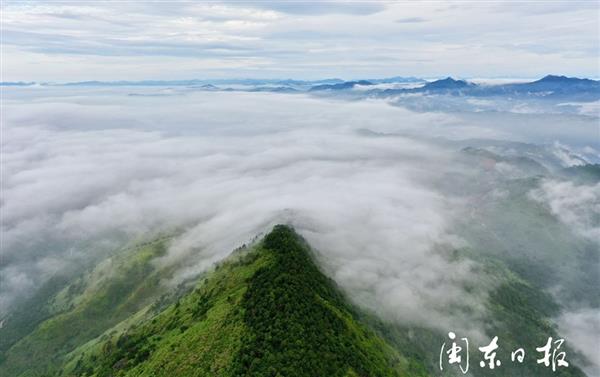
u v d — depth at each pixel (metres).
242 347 169.25
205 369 165.88
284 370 152.50
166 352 189.12
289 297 194.00
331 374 162.00
